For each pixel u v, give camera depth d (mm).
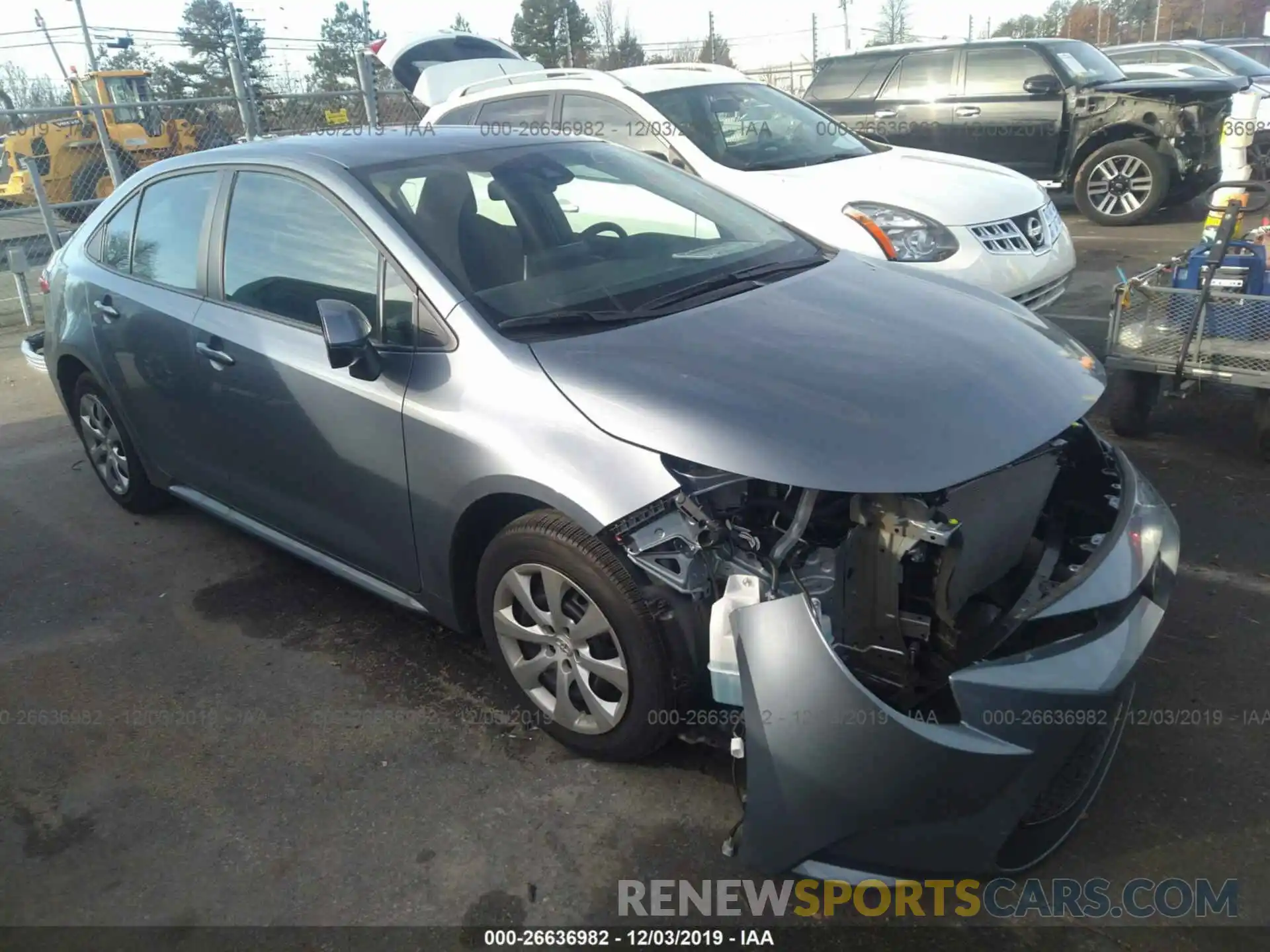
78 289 4508
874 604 2432
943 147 11578
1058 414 2635
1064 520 2912
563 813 2748
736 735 2469
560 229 3402
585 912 2445
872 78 12000
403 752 3037
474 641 3600
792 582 2375
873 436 2406
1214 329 4258
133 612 3980
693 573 2443
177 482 4402
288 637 3717
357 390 3100
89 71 14391
